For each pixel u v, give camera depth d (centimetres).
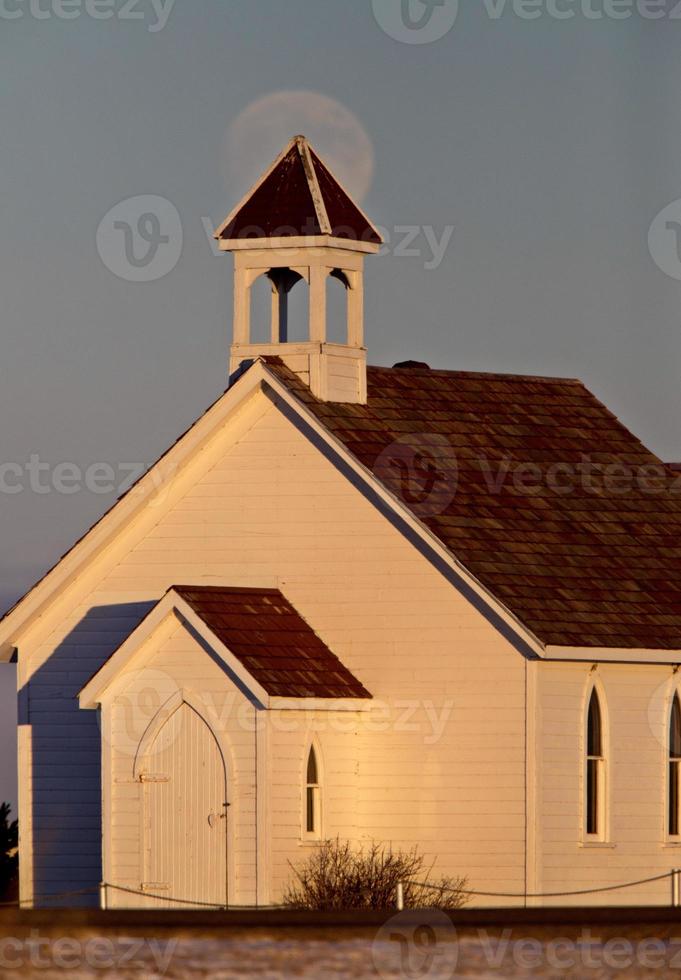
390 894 18488
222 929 16662
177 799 19050
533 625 18862
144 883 19075
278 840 18788
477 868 19025
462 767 19112
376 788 19350
